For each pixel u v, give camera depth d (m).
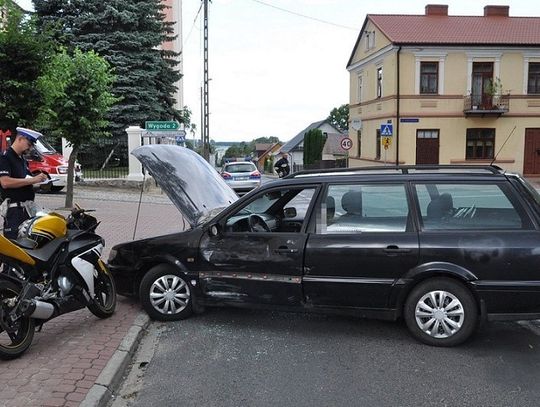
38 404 3.80
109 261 6.27
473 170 5.36
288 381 4.35
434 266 4.97
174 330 5.62
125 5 29.03
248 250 5.50
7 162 5.54
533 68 34.91
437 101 34.72
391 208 5.25
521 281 4.85
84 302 5.33
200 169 6.84
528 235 4.91
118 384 4.36
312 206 5.42
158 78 31.44
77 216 5.50
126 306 6.23
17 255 4.75
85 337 5.17
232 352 5.00
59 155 20.58
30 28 11.50
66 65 15.13
